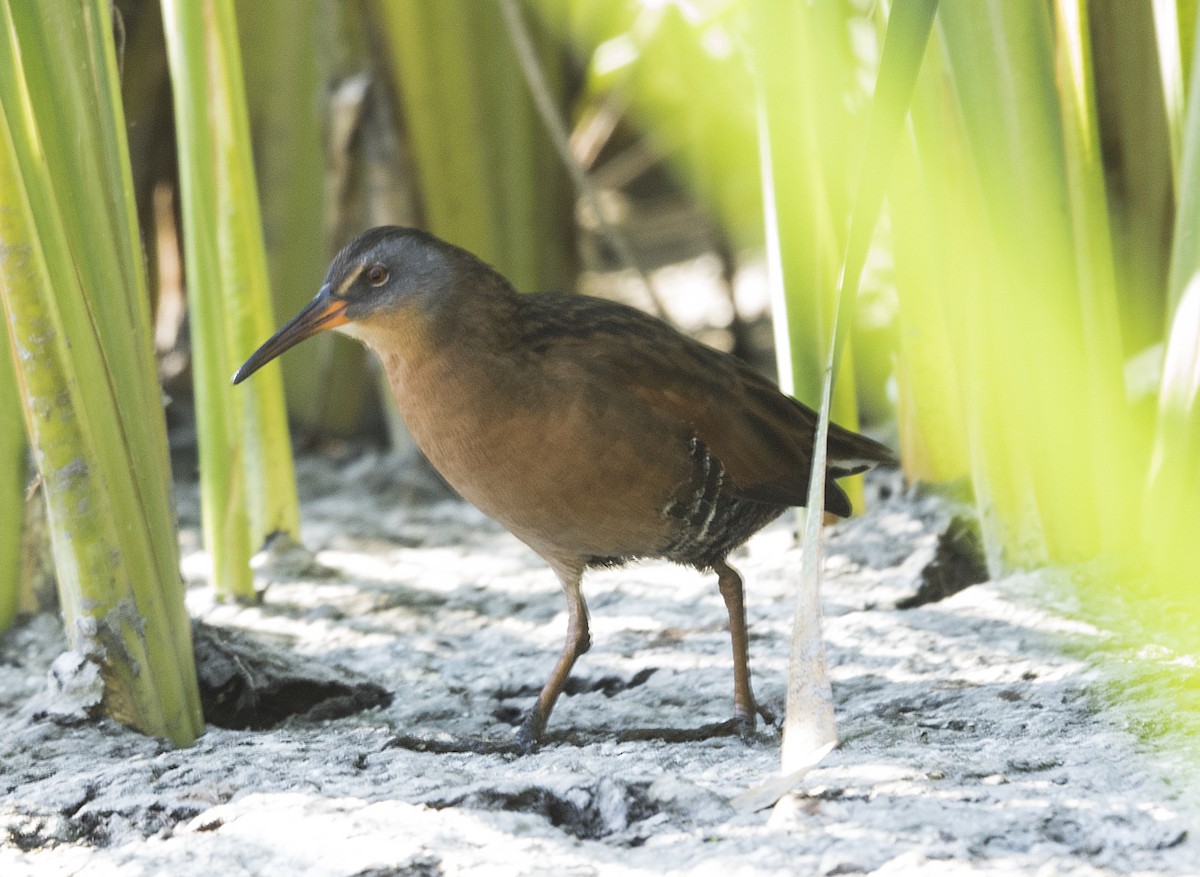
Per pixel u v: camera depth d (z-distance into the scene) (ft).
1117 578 22.50
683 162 43.16
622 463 18.80
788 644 22.72
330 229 34.86
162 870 13.96
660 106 39.42
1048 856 12.92
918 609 23.06
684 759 17.26
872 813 14.11
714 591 25.71
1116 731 16.83
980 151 21.74
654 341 19.61
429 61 33.71
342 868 13.60
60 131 17.94
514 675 22.22
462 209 34.91
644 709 20.54
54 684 18.98
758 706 19.85
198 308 24.79
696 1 31.12
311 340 37.35
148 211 36.86
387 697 21.59
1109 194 27.78
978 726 17.83
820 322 23.71
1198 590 21.85
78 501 18.17
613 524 19.26
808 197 22.97
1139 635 20.74
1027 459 23.36
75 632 18.75
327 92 34.06
